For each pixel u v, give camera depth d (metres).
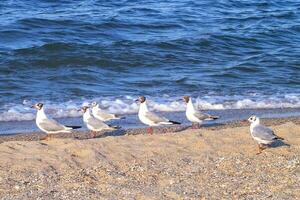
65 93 21.19
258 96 21.59
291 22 33.44
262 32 30.55
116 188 11.67
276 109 20.27
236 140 14.94
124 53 25.94
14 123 18.03
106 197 11.22
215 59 26.81
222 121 18.58
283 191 11.41
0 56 24.72
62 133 16.86
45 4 34.25
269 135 13.91
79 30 29.41
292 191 11.40
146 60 25.73
